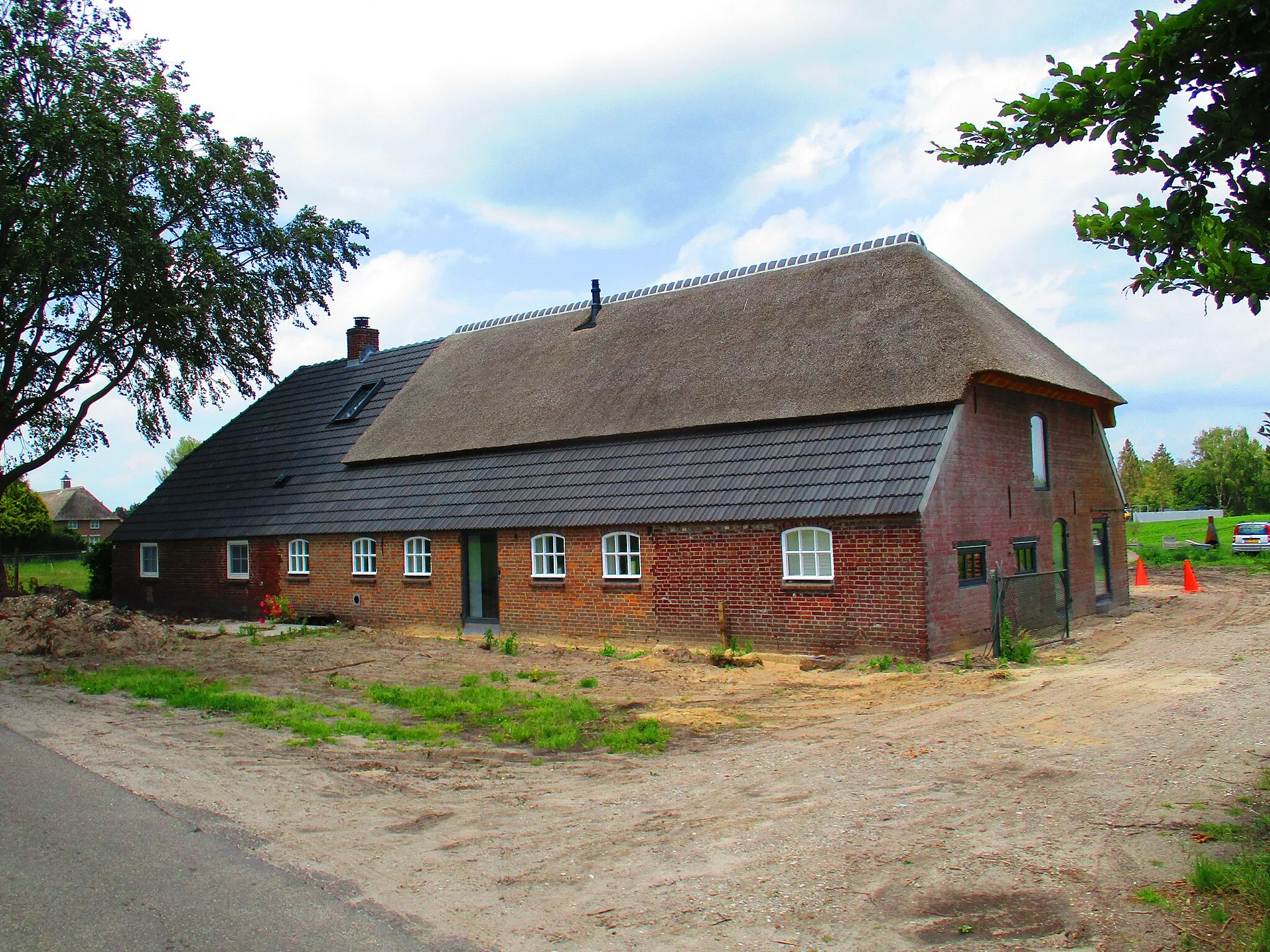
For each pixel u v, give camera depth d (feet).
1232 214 11.68
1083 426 72.08
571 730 33.99
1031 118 12.69
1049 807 22.93
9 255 75.61
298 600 82.48
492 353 89.66
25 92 75.25
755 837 21.83
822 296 67.72
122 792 26.17
